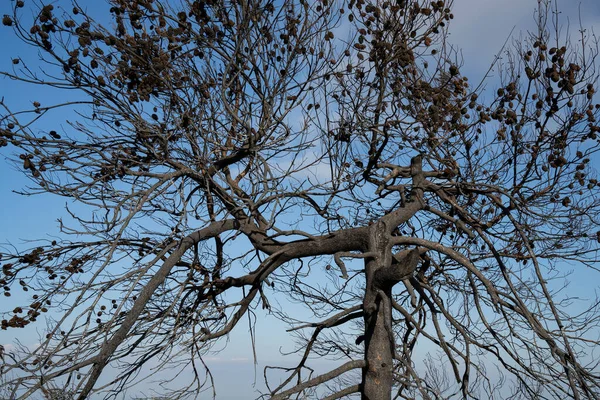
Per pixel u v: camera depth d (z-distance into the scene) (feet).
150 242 38.60
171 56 35.12
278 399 32.65
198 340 37.81
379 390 34.86
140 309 30.91
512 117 35.99
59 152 33.12
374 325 36.17
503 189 37.96
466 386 35.70
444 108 37.81
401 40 37.27
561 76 34.81
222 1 35.27
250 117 35.94
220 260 40.81
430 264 46.37
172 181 32.30
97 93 33.55
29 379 25.29
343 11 36.55
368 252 36.11
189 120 33.88
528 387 37.29
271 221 34.30
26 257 35.53
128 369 37.91
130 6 33.63
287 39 35.24
